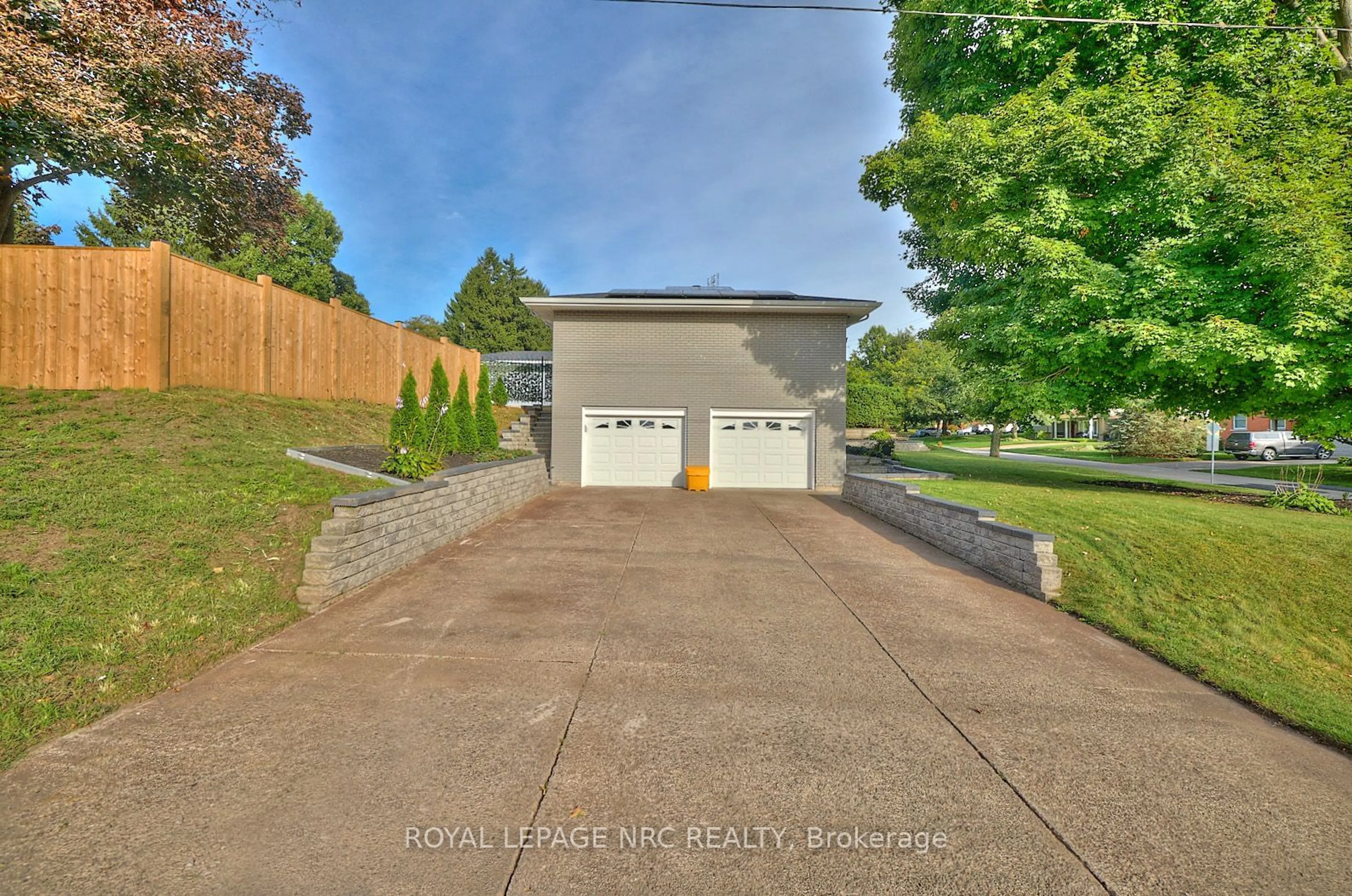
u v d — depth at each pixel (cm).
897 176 1176
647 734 283
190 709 297
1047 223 954
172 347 775
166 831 209
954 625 451
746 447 1321
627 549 669
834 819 224
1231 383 923
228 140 1139
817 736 286
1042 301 982
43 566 378
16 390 696
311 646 382
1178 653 402
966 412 1409
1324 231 752
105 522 440
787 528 811
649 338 1322
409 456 716
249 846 203
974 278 1397
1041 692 342
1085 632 445
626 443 1327
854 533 790
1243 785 254
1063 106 939
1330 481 1727
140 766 248
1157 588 517
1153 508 741
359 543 501
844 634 425
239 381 882
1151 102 888
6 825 210
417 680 337
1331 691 371
